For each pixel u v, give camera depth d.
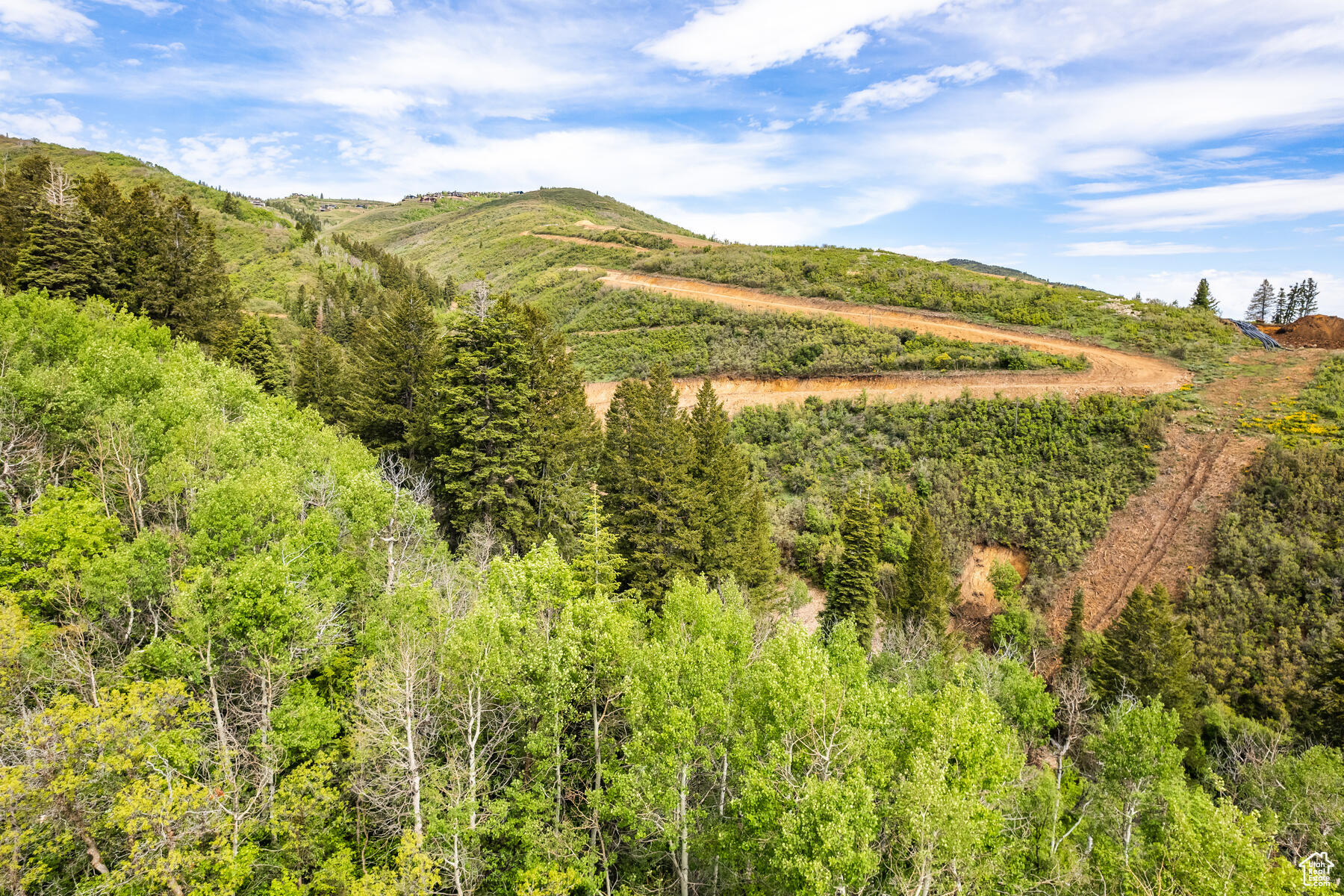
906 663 32.62
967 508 51.31
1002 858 19.23
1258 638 35.97
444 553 29.14
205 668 18.31
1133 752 23.06
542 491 36.69
